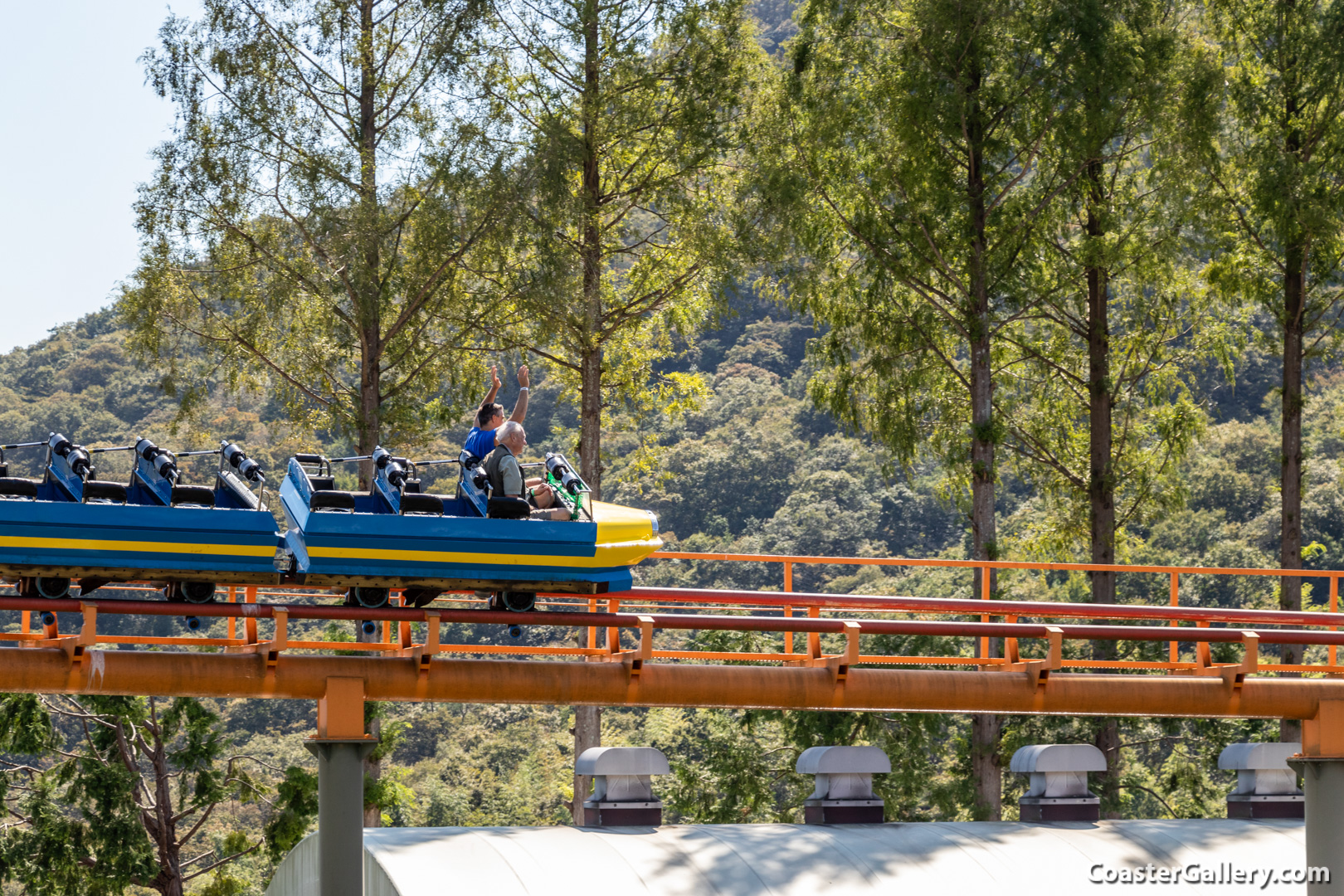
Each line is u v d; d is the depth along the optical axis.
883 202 30.53
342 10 27.11
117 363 117.31
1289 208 29.86
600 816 14.98
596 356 30.23
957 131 29.38
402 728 27.06
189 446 28.83
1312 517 78.81
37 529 10.95
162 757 27.73
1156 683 14.83
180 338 28.08
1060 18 28.06
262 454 75.88
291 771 26.27
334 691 12.63
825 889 13.21
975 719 29.69
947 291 31.48
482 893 12.57
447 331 28.94
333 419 28.23
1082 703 14.59
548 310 27.19
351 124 27.95
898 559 16.17
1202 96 29.45
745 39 31.41
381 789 25.23
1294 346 32.09
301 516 11.95
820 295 31.55
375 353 27.44
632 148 31.14
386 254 26.98
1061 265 31.67
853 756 15.73
